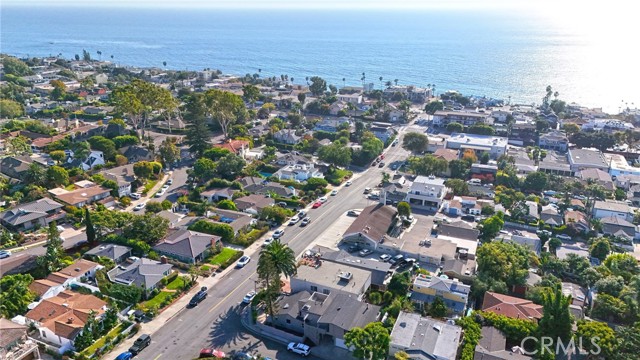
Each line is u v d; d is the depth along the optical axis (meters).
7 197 129.38
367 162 178.88
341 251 107.06
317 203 139.25
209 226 115.38
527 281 97.38
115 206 134.62
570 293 93.44
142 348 77.62
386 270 99.38
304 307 83.81
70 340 75.88
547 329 77.12
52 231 99.31
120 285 89.38
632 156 191.00
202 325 84.69
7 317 81.94
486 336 78.88
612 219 128.12
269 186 146.50
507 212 137.62
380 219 122.81
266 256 83.25
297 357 77.31
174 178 159.62
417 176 155.62
